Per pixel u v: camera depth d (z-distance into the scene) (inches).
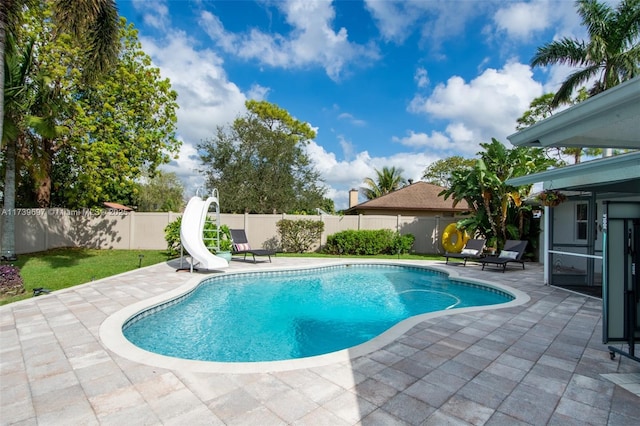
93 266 425.7
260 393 121.1
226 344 212.8
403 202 842.2
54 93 427.8
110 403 114.2
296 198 904.9
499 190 514.0
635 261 157.2
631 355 147.0
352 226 670.5
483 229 557.9
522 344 173.5
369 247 621.9
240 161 848.9
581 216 445.7
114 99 555.8
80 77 462.0
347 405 113.3
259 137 871.7
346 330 243.9
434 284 402.3
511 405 114.6
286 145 892.6
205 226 488.7
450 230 600.1
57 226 582.9
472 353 160.6
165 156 657.6
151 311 249.3
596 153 778.2
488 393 122.5
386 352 160.4
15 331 185.9
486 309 244.4
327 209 1323.8
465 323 209.6
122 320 206.7
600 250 410.9
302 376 134.6
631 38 510.0
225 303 311.6
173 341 216.4
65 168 598.2
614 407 114.0
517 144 137.0
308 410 110.1
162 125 649.6
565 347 169.8
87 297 267.3
